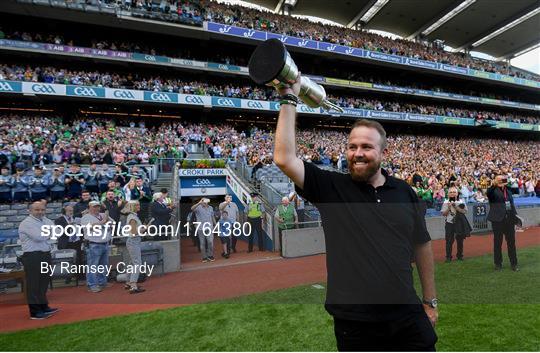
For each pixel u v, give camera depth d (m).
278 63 1.23
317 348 3.13
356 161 1.42
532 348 2.96
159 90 22.75
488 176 18.03
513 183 14.90
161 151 16.20
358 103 29.36
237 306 3.80
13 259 5.25
